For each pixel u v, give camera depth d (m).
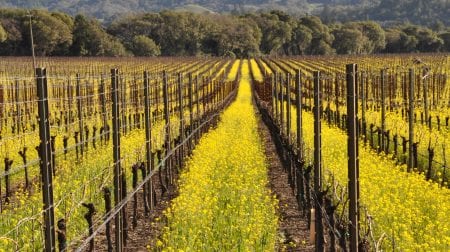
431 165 14.93
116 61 86.31
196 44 141.50
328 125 25.44
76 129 23.17
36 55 109.25
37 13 108.69
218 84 38.38
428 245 8.80
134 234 11.89
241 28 140.62
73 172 14.95
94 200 12.36
